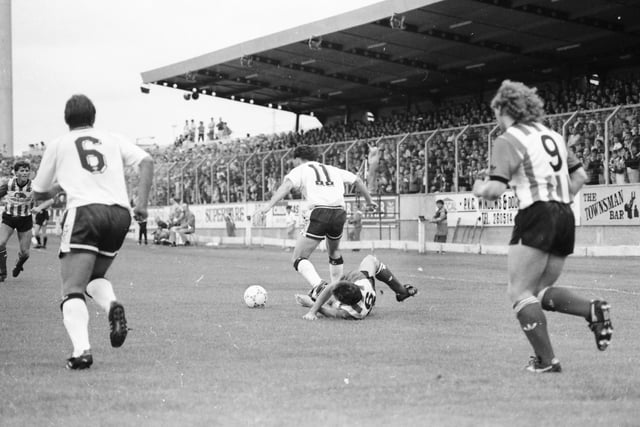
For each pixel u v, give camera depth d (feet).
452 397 18.22
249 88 148.05
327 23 107.45
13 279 55.52
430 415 16.58
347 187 115.34
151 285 51.31
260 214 38.47
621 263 72.08
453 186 103.86
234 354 24.47
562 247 20.94
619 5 94.94
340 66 129.39
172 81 143.95
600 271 62.18
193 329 30.30
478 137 101.60
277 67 129.80
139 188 23.16
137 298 42.73
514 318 33.55
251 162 132.98
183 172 148.46
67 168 22.50
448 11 97.76
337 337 27.99
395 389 19.10
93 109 23.15
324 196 38.27
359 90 146.72
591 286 48.85
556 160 20.80
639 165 85.76
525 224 20.79
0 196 50.98
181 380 20.35
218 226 139.44
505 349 25.27
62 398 18.42
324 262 78.07
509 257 21.20
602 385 19.48
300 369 21.83
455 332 29.27
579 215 90.68
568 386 19.42
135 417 16.58
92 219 22.03
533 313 20.86
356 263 76.18
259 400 17.99
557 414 16.66
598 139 90.02
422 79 134.31
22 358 24.06
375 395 18.45
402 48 116.26
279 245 118.21
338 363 22.76
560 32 105.91
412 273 61.31
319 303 33.17
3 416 16.78
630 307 37.76
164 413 16.89
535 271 20.88
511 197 95.96
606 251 82.23
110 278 57.52
